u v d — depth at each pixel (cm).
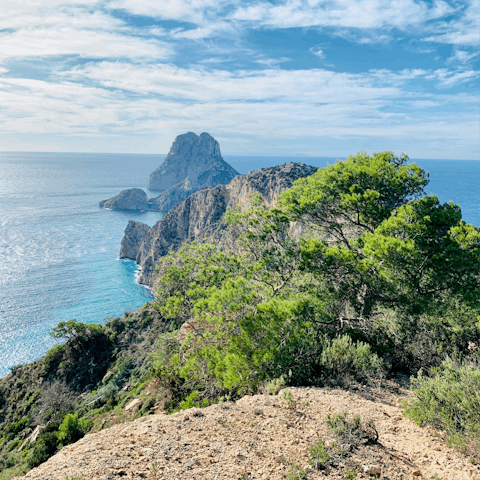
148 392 1909
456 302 1403
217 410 851
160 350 2131
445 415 739
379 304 1505
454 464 618
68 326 5281
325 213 1852
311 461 628
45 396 4141
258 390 1108
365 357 1182
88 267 17462
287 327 1268
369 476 592
